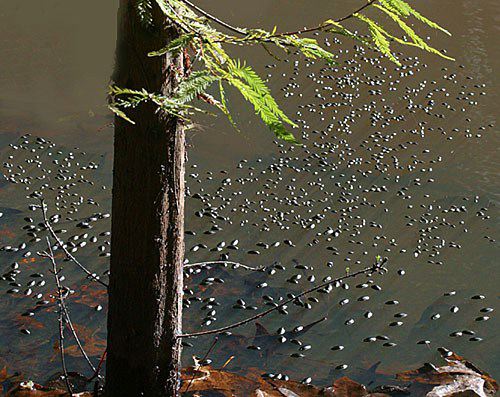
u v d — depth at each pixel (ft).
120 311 10.35
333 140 22.09
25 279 15.76
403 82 25.84
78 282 15.76
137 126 9.32
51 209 18.51
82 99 24.82
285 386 12.44
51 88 25.54
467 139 22.47
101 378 12.70
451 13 32.37
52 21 31.94
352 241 17.52
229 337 14.08
